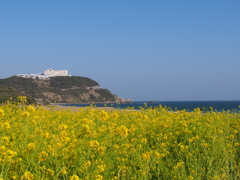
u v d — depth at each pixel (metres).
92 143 7.21
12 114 13.91
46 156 6.38
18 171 6.03
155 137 10.18
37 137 7.92
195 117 14.92
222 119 15.39
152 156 7.75
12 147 6.99
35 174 5.77
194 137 10.03
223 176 7.18
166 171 7.28
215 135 9.75
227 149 9.02
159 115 16.97
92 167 6.61
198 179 6.90
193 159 8.13
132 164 7.34
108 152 7.74
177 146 9.17
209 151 8.61
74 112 19.09
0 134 8.12
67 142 7.54
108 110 18.83
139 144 9.05
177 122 12.70
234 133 11.54
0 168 5.96
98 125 10.90
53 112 17.98
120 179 6.84
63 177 6.23
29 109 9.59
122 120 13.47
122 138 8.55
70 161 6.69
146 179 6.80
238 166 7.94
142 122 12.50
